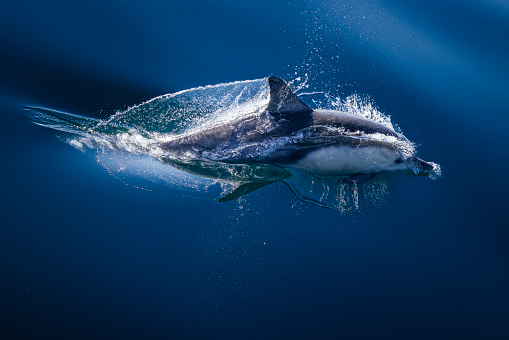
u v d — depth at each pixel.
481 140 8.39
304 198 7.15
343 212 7.06
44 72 8.36
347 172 7.26
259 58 9.39
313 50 9.67
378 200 7.30
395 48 9.98
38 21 9.20
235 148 7.08
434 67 9.70
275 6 10.66
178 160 7.39
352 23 10.45
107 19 9.61
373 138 7.01
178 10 10.16
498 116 8.87
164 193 6.98
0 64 8.27
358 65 9.42
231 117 7.65
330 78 9.07
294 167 7.17
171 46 9.39
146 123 7.89
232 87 8.67
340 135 6.92
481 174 7.83
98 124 7.77
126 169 7.24
